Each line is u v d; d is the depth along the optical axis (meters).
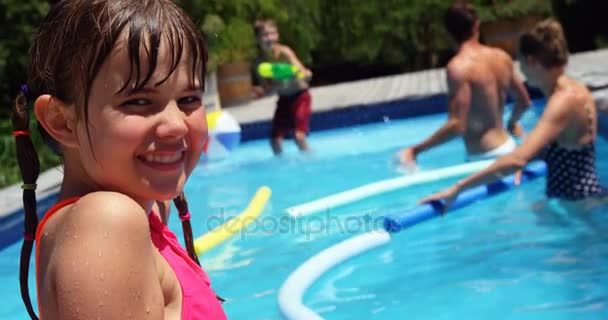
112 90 1.04
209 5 9.62
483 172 4.16
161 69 1.06
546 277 3.23
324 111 8.01
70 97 1.08
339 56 11.87
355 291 3.25
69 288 0.97
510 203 4.45
